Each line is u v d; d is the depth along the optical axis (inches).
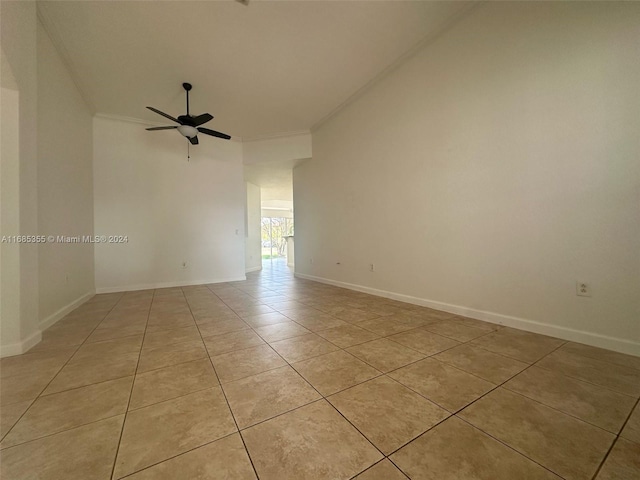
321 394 50.2
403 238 126.4
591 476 31.9
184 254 187.6
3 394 51.3
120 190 168.7
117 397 49.9
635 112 63.6
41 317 91.4
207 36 105.7
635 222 64.0
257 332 86.1
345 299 134.6
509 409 45.1
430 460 34.6
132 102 152.0
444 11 96.7
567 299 75.0
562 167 75.2
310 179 202.8
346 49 115.0
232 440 38.5
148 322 98.8
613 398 47.8
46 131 99.0
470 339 77.2
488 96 92.0
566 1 73.6
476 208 96.2
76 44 107.3
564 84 74.4
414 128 119.4
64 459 35.3
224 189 202.7
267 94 148.9
